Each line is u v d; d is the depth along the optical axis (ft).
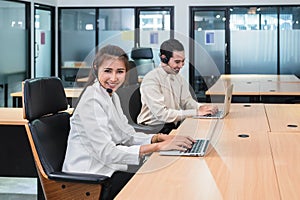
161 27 29.17
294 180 5.68
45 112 7.47
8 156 11.70
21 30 25.50
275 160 6.80
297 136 8.84
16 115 12.03
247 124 10.38
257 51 28.78
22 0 25.12
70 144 7.36
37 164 6.97
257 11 28.53
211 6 28.76
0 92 23.58
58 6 29.60
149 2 29.07
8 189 13.60
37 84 7.31
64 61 29.73
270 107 13.87
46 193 6.87
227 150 7.52
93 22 29.58
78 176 6.69
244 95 17.04
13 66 24.75
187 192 5.21
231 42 28.91
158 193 5.18
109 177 6.84
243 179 5.74
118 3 29.25
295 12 28.25
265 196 5.04
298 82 21.62
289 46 28.48
